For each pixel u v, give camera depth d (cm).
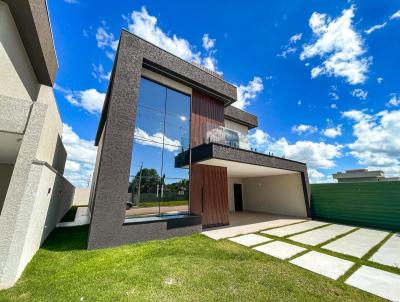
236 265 371
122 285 280
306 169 1099
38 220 391
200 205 727
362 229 770
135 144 599
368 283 312
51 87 738
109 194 495
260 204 1320
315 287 294
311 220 976
